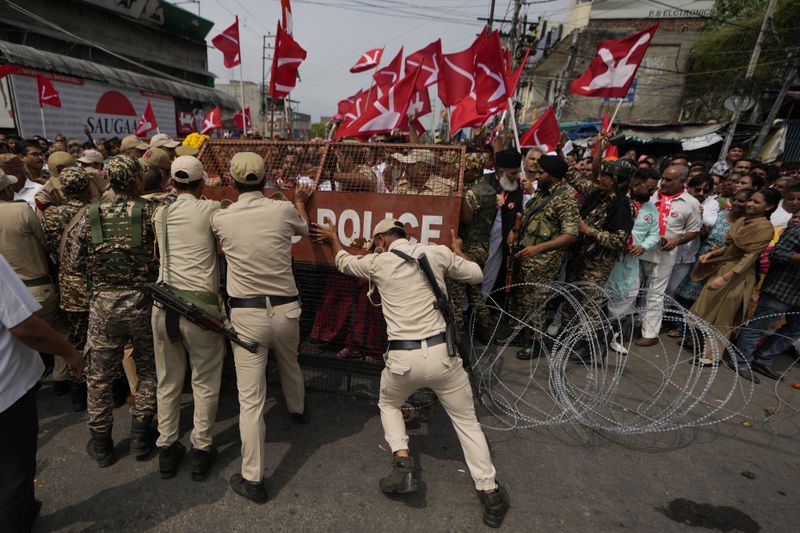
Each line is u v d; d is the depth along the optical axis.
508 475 2.65
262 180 2.38
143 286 2.41
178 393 2.48
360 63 7.29
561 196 3.77
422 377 2.24
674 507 2.44
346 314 3.33
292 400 2.93
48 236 3.06
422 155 3.13
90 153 4.09
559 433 3.07
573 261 4.25
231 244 2.32
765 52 14.45
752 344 3.99
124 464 2.62
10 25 11.97
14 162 4.17
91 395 2.50
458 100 5.42
